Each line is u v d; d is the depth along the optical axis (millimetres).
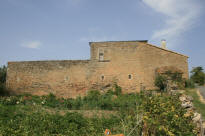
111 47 23922
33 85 24719
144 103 7410
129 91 22766
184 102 11352
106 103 17078
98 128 10250
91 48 24250
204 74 34375
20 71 25281
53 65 24812
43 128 9703
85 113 14367
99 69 23812
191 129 6383
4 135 8508
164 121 6438
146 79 22578
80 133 9641
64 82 24219
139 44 23453
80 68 24219
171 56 22609
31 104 16812
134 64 23203
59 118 11203
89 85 23656
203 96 14914
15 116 11672
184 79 20750
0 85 24812
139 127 6812
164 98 8602
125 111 12328
